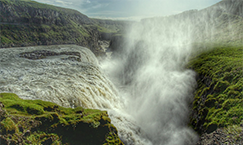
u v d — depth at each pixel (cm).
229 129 1745
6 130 1029
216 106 2209
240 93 2009
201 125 2283
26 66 3828
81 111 1647
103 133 1456
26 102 1509
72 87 2628
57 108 1620
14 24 8281
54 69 3675
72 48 7525
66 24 11594
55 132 1286
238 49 3516
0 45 6788
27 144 1080
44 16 10019
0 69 3469
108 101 3073
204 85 2845
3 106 1291
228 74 2462
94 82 3241
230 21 7156
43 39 8906
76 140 1328
